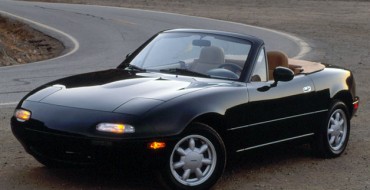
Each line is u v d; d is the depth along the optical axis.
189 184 5.96
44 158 5.98
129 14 35.28
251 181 6.59
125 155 5.60
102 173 6.56
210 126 6.22
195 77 6.72
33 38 27.00
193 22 31.56
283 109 6.89
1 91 12.30
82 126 5.68
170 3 42.41
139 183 6.27
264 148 6.79
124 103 5.87
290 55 19.67
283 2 43.00
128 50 22.33
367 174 7.04
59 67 17.12
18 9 36.34
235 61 6.86
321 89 7.43
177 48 7.18
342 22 31.69
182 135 5.81
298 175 6.89
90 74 6.98
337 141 7.77
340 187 6.50
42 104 6.10
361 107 11.14
